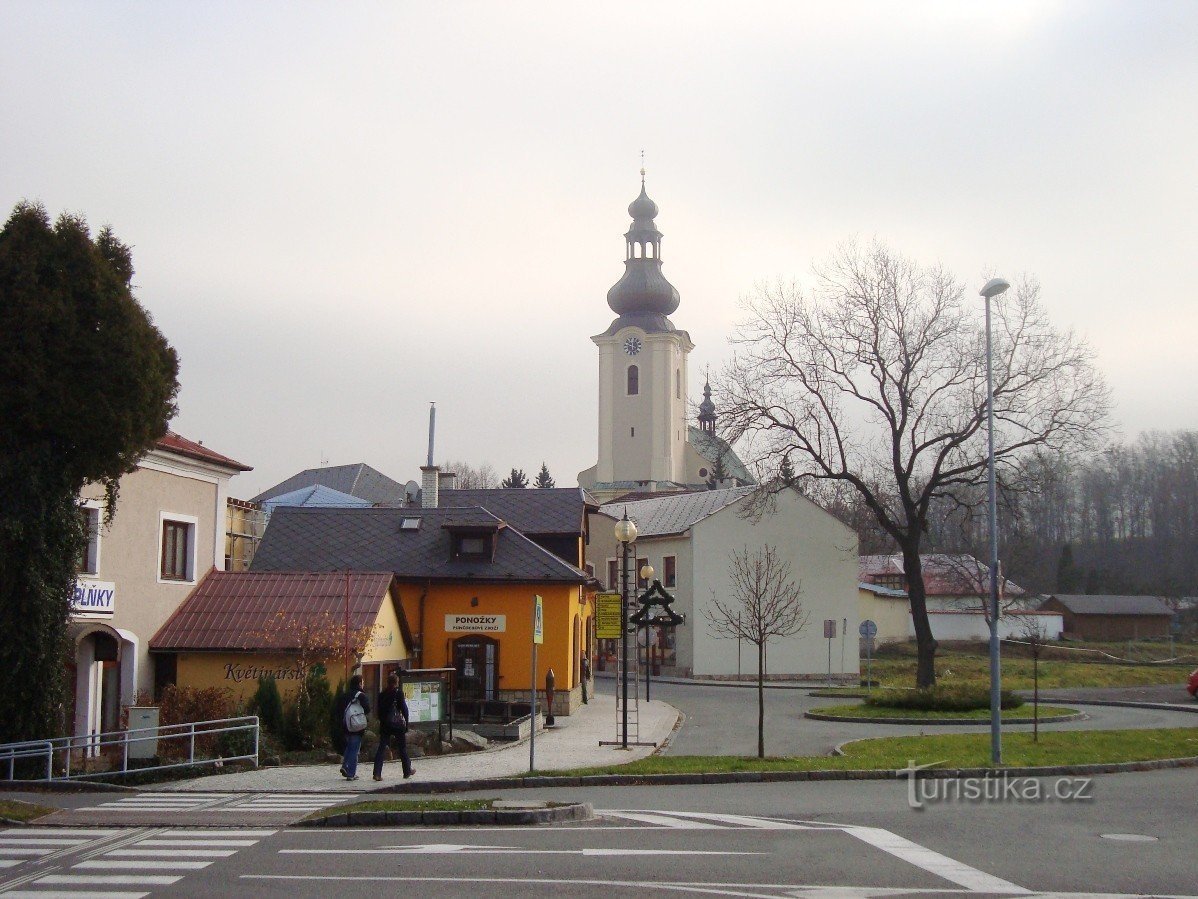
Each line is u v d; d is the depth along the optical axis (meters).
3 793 18.20
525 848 12.65
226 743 22.03
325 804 16.66
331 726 24.17
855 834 13.55
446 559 36.09
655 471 99.12
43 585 20.38
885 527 45.12
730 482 93.69
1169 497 109.62
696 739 27.94
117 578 25.70
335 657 26.61
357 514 38.56
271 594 29.00
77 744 23.00
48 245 20.95
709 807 16.11
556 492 43.62
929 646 43.19
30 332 20.44
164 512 27.78
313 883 10.84
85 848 12.89
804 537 55.75
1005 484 43.50
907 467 44.69
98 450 21.17
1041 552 111.50
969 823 14.47
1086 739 25.31
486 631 35.25
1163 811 15.62
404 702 19.86
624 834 13.62
